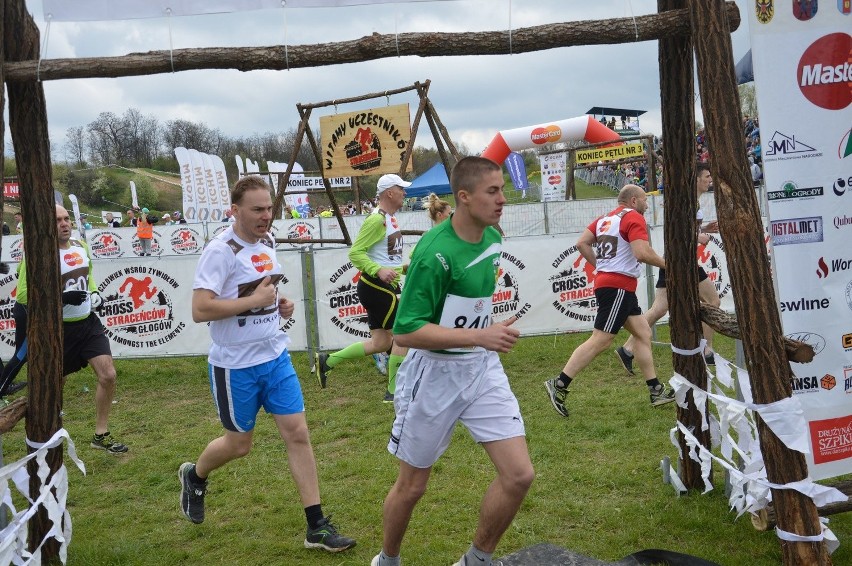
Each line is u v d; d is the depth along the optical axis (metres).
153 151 57.31
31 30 3.75
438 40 3.52
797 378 3.59
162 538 4.49
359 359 9.24
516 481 3.18
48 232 3.85
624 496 4.71
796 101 3.39
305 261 9.06
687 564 3.69
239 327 4.00
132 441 6.66
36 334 3.85
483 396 3.29
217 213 28.84
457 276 3.14
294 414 4.14
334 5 3.63
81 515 4.96
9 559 3.57
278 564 4.04
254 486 5.25
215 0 3.63
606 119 30.61
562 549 3.90
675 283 4.35
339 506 4.76
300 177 25.78
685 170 4.22
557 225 18.95
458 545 4.11
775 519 3.61
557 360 8.77
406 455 3.36
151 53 3.57
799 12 3.36
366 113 10.48
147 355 9.30
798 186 3.42
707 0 3.31
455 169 3.13
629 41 3.56
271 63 3.57
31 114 3.75
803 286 3.48
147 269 9.20
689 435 4.33
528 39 3.52
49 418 3.90
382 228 6.97
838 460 3.67
